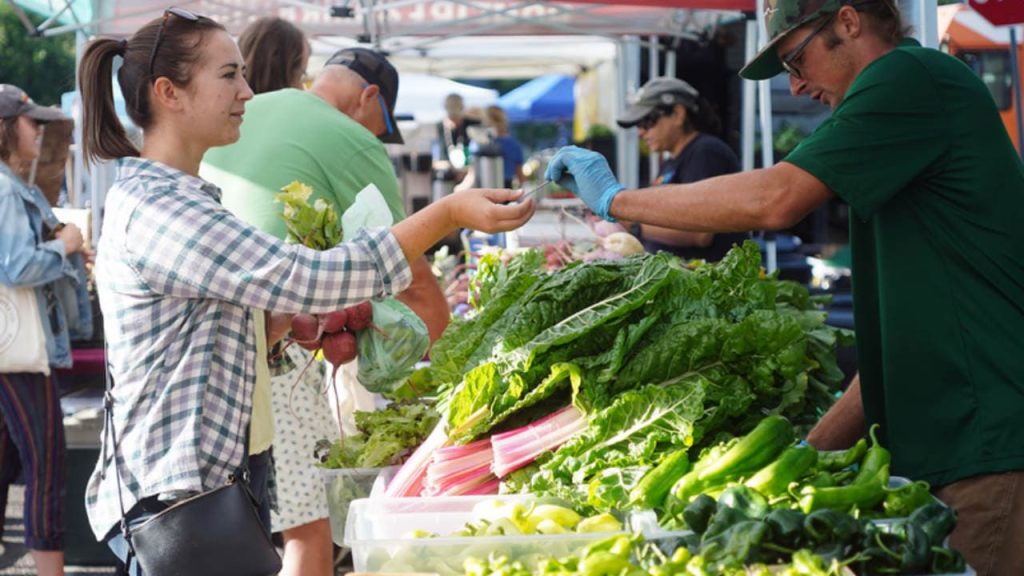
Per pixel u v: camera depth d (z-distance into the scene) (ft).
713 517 7.91
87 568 20.33
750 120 27.09
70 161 31.09
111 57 9.78
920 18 14.73
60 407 18.31
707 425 9.63
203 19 9.68
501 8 30.66
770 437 8.91
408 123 54.70
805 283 28.76
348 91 15.23
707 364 10.09
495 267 12.45
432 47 40.22
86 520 20.27
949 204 9.68
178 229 9.12
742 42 32.50
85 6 27.40
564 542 7.87
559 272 10.66
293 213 10.51
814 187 9.59
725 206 9.82
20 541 22.09
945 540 7.91
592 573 7.27
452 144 46.52
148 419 9.36
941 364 9.73
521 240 21.11
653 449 9.31
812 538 7.55
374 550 7.95
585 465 9.29
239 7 28.30
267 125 13.94
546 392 9.80
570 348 10.02
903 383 9.92
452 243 29.27
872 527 7.65
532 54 40.78
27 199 17.92
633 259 10.74
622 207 10.34
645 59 37.63
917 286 9.79
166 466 9.30
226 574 9.33
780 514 7.55
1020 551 9.62
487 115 45.06
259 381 10.46
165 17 9.64
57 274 17.75
